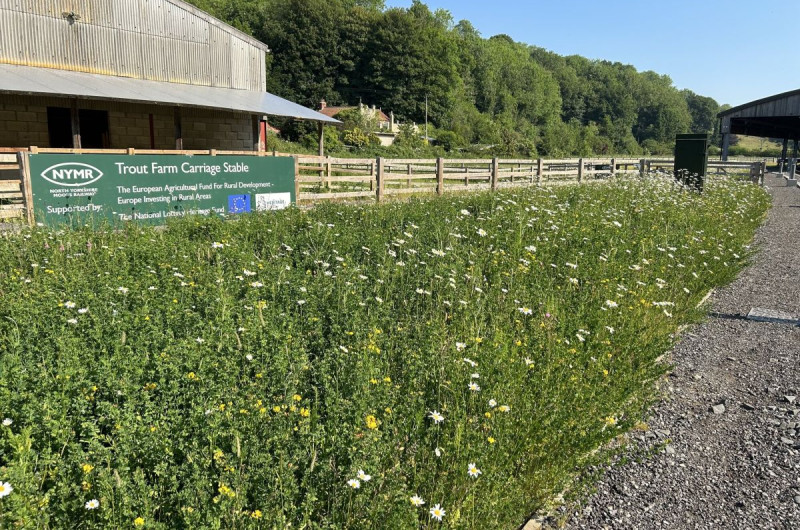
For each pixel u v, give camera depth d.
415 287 6.58
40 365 3.84
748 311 7.57
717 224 12.03
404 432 3.38
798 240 13.05
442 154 74.50
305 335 5.03
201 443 3.06
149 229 9.70
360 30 96.81
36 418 3.13
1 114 18.20
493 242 8.64
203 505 2.61
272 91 91.56
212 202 13.76
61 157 11.09
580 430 3.74
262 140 25.28
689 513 3.52
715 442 4.32
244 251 7.91
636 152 155.75
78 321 4.88
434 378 4.01
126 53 19.84
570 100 167.50
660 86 189.25
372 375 3.96
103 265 7.03
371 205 12.31
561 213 10.90
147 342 4.43
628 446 4.21
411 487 3.06
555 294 6.46
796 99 40.34
